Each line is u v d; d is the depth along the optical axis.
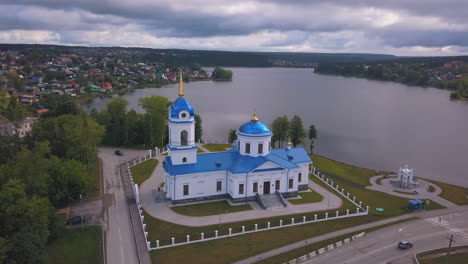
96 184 92.75
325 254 62.97
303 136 132.00
